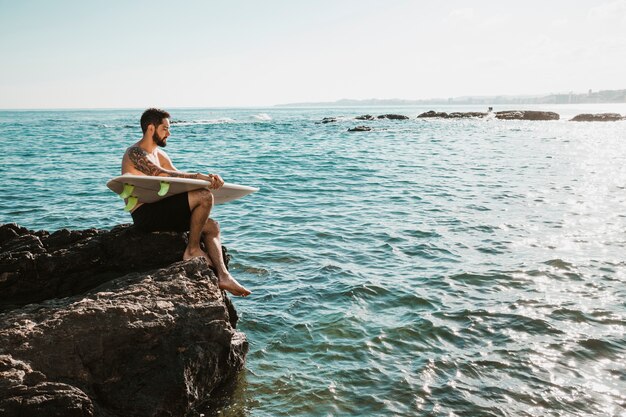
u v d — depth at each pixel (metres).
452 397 4.86
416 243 10.06
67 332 4.17
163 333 4.46
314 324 6.45
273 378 5.23
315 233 11.02
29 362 3.90
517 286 7.62
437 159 26.02
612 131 47.72
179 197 5.54
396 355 5.67
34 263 5.52
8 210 14.00
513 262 8.74
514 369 5.33
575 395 4.86
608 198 14.54
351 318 6.57
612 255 9.07
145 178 5.17
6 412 3.47
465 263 8.74
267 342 6.00
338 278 8.08
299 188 17.58
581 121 67.94
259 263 8.97
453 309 6.82
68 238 6.08
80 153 31.56
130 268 5.78
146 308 4.55
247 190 6.05
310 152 31.27
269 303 7.14
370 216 12.74
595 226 11.23
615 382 5.08
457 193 15.81
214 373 4.81
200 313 4.80
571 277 7.97
